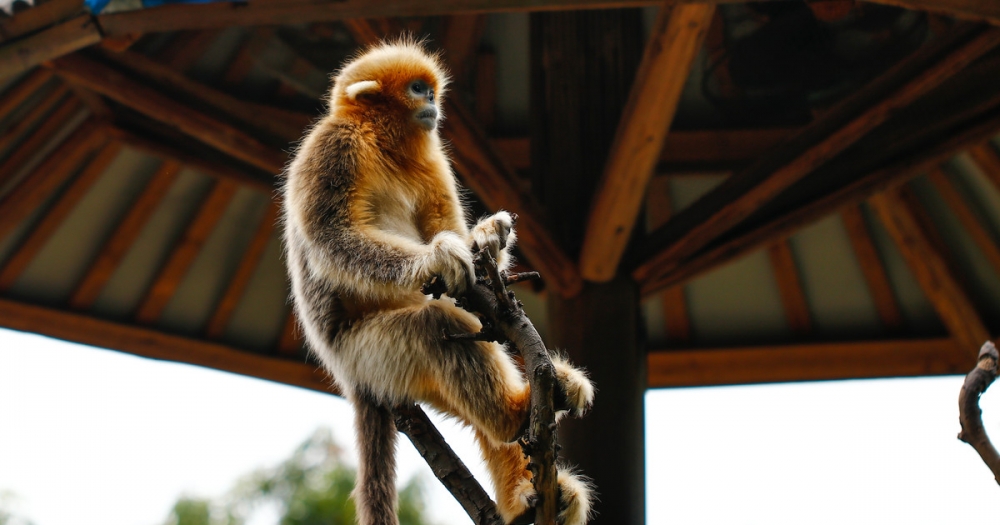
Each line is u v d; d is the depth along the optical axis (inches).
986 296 382.6
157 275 394.6
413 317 171.6
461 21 328.8
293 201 188.2
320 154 188.4
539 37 322.7
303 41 327.0
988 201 359.9
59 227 373.4
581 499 169.2
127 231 380.8
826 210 305.4
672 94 242.2
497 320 142.6
